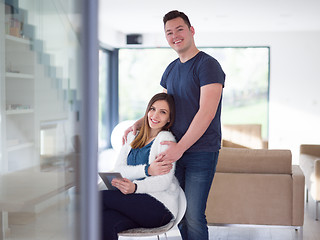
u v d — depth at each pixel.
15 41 1.16
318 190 4.52
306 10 6.60
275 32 8.72
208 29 8.52
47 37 1.10
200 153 2.54
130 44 9.00
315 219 4.53
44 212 1.14
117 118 9.67
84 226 1.08
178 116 2.57
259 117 9.39
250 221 3.77
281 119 8.81
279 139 8.83
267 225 3.76
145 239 3.69
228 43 8.84
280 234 3.98
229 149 3.85
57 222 1.11
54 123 1.11
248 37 8.78
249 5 6.23
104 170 6.87
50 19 1.10
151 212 2.35
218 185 3.77
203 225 2.59
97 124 1.07
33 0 1.12
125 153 2.56
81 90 1.06
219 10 6.59
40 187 1.14
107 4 6.16
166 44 8.98
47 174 1.12
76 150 1.08
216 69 2.49
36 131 1.15
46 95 1.12
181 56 2.62
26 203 1.17
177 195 2.43
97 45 1.06
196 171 2.55
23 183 1.17
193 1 5.95
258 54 9.30
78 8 1.05
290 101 8.77
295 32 8.67
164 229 2.34
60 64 1.09
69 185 1.09
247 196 3.75
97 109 1.06
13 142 1.19
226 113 9.48
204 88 2.46
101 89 9.12
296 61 8.71
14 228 1.18
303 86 8.72
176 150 2.37
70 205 1.09
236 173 3.78
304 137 8.77
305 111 8.73
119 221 2.30
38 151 1.15
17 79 1.17
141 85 9.85
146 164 2.44
